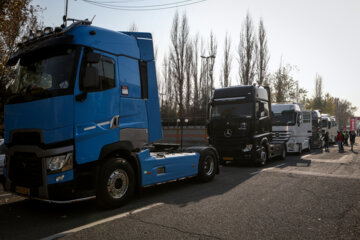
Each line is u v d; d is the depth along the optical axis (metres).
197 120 33.25
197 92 36.72
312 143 21.92
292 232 4.11
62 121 4.64
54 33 5.20
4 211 5.38
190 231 4.14
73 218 4.89
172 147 8.27
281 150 13.71
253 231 4.14
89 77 4.81
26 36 5.60
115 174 5.38
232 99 11.67
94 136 5.04
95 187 5.11
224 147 11.55
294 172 9.63
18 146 4.91
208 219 4.68
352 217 4.79
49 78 4.84
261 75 35.03
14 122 5.05
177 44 35.94
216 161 8.51
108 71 5.38
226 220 4.63
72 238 3.94
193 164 7.59
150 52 6.43
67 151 4.66
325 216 4.84
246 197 6.17
